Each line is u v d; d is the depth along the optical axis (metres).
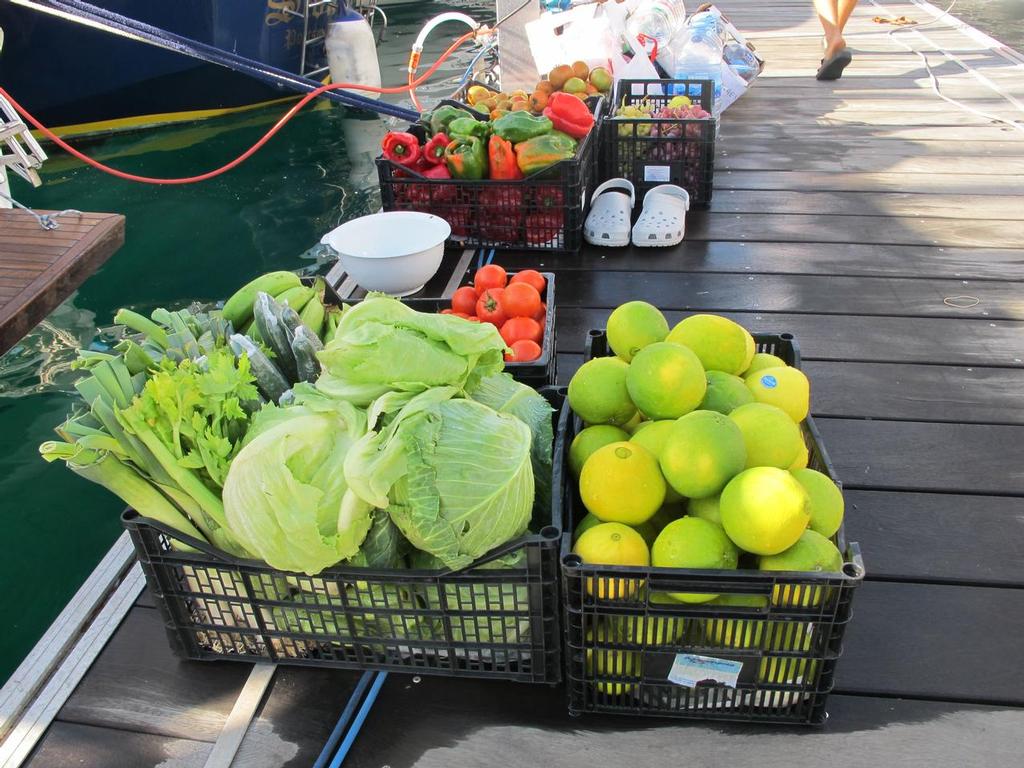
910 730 1.40
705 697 1.41
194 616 1.54
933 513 1.87
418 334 1.43
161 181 3.61
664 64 4.71
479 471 1.28
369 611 1.41
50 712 1.51
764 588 1.24
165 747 1.45
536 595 1.36
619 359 1.60
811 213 3.47
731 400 1.49
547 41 4.27
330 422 1.34
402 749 1.42
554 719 1.46
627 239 3.21
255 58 6.39
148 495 1.40
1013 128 4.32
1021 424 2.16
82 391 1.39
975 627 1.59
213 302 3.86
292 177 5.37
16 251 2.23
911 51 6.09
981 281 2.87
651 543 1.44
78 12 2.96
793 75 5.65
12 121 2.55
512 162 3.07
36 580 2.33
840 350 2.51
